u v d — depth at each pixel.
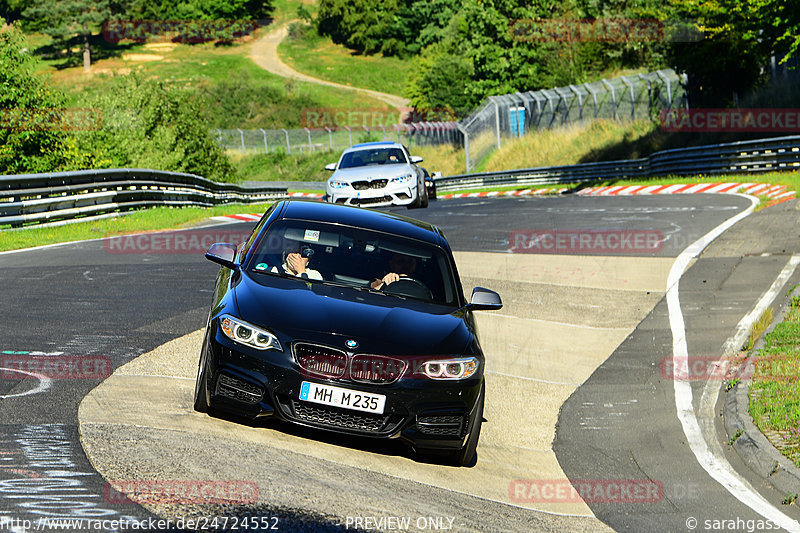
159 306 23.56
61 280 26.66
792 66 89.75
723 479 15.16
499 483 14.24
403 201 49.34
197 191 69.56
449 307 15.73
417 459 14.52
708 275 32.03
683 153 81.69
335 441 14.37
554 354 23.75
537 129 145.12
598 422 18.58
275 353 13.41
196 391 14.59
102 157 89.94
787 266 32.03
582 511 13.33
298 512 10.61
